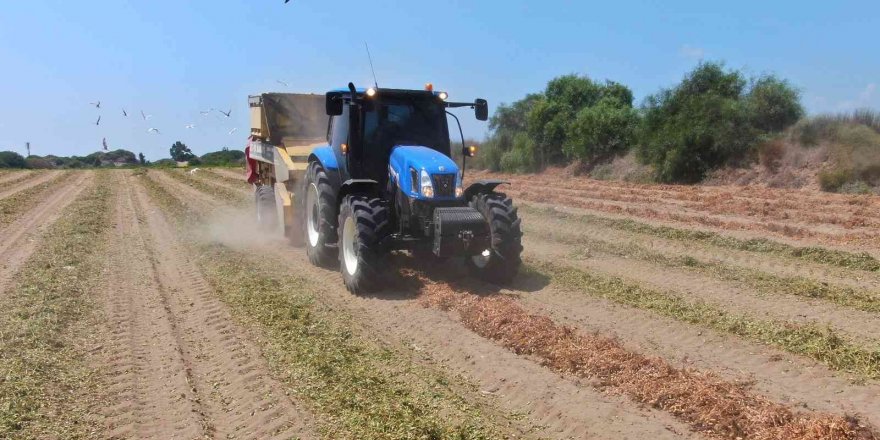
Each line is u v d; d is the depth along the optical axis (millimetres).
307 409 5410
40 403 5531
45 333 7270
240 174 33375
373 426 5035
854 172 18953
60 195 23469
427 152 9289
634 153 27125
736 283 9453
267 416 5312
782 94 23125
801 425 4879
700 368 6328
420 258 10531
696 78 25344
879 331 7289
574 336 6918
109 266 10961
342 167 10016
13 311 8078
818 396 5660
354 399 5562
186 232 14555
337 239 10164
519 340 6867
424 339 7238
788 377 6090
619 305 8359
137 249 12531
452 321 7758
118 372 6293
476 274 9492
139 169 39625
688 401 5367
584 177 28562
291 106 13508
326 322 7789
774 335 7117
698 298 8742
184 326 7758
